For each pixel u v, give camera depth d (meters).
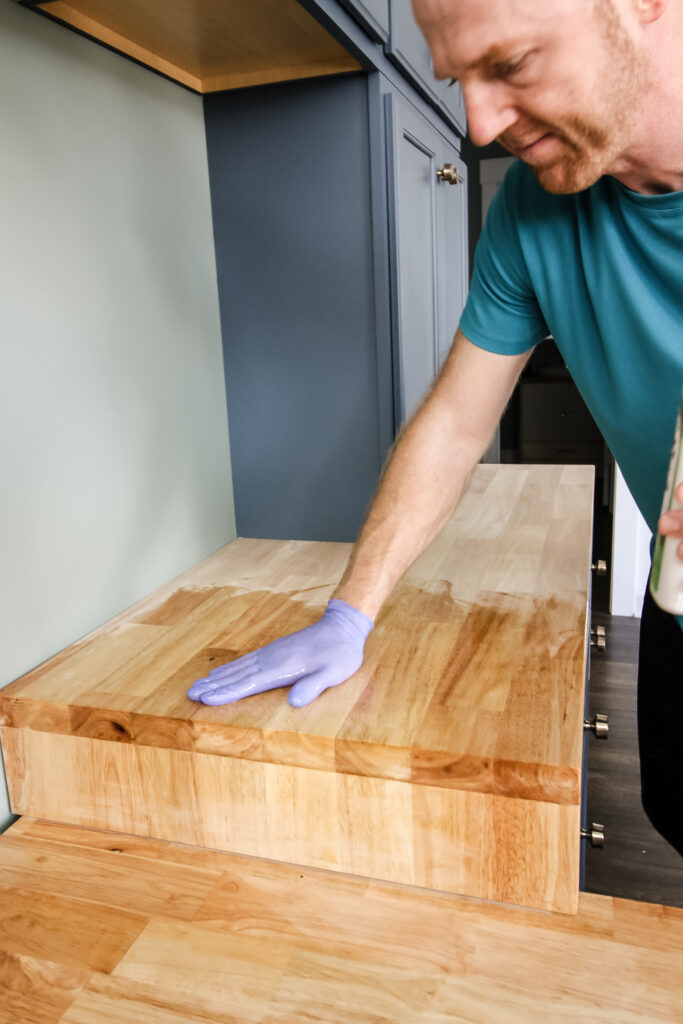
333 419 1.34
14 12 0.86
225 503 1.39
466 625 0.98
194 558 1.30
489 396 0.92
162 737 0.79
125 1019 0.61
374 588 0.91
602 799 1.70
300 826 0.76
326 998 0.62
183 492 1.25
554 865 0.69
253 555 1.33
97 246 1.02
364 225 1.25
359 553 0.93
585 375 0.83
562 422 4.25
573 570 1.16
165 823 0.81
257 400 1.36
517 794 0.69
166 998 0.62
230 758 0.77
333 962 0.65
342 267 1.27
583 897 0.72
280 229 1.28
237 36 1.03
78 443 1.00
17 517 0.90
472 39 0.55
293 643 0.86
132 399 1.11
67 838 0.83
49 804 0.86
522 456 4.36
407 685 0.83
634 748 1.88
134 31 1.01
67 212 0.96
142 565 1.15
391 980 0.63
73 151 0.96
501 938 0.67
